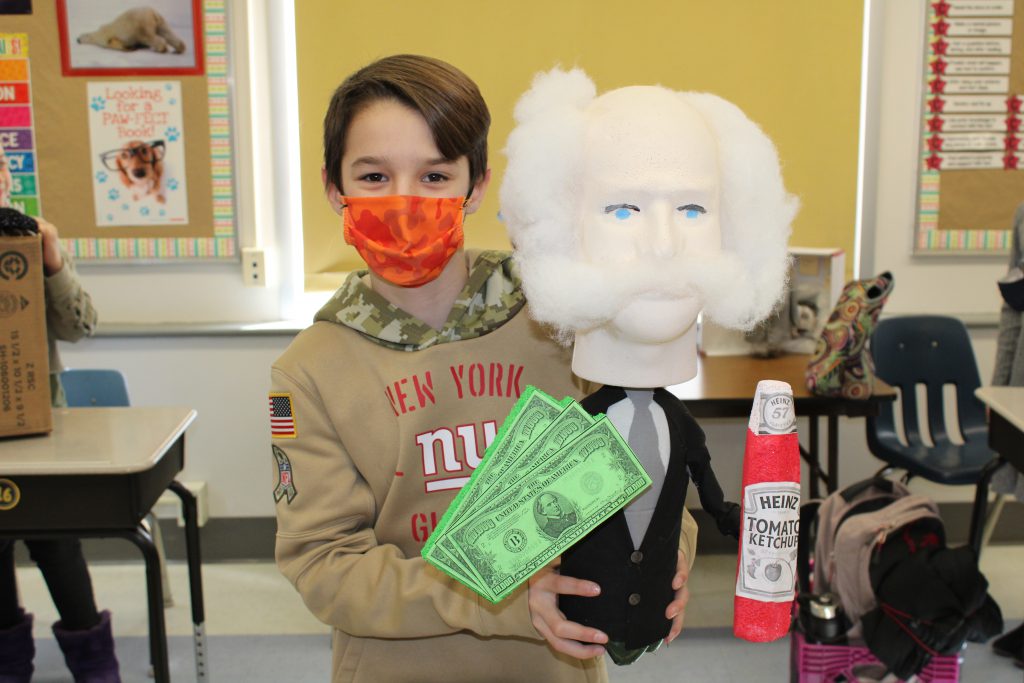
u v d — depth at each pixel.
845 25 2.83
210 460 2.95
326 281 2.92
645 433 0.75
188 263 2.92
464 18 2.79
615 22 2.80
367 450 0.89
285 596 2.73
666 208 0.67
